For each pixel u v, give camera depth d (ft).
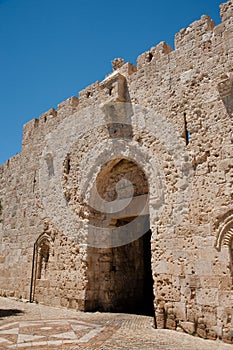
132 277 52.26
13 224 65.31
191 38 39.29
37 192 60.13
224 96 34.32
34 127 66.18
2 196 72.02
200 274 32.37
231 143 32.83
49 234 54.44
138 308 50.62
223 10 36.60
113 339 28.58
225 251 31.07
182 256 34.22
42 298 52.31
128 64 46.93
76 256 48.08
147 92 42.80
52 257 52.49
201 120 35.88
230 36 35.29
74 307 46.03
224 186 32.45
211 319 30.53
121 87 45.68
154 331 32.63
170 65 40.88
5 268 64.08
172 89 39.78
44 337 28.76
